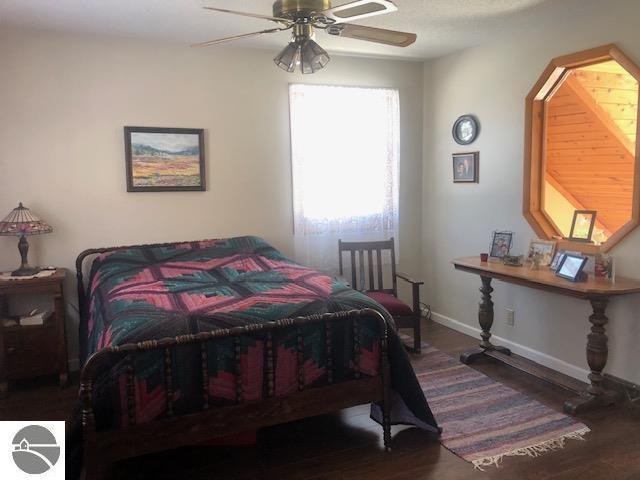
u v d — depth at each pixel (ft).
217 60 13.42
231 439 8.81
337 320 8.04
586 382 11.11
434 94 15.40
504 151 12.96
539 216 12.32
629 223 10.04
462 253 14.73
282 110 14.20
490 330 13.79
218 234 13.87
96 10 10.38
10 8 10.24
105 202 12.71
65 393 11.20
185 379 7.35
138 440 7.13
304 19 7.68
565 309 11.59
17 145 11.92
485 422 9.53
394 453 8.55
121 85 12.60
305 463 8.30
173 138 13.14
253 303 8.43
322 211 14.70
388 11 7.18
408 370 8.69
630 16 9.73
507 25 11.68
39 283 11.13
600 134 13.00
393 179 15.47
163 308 8.29
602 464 8.11
